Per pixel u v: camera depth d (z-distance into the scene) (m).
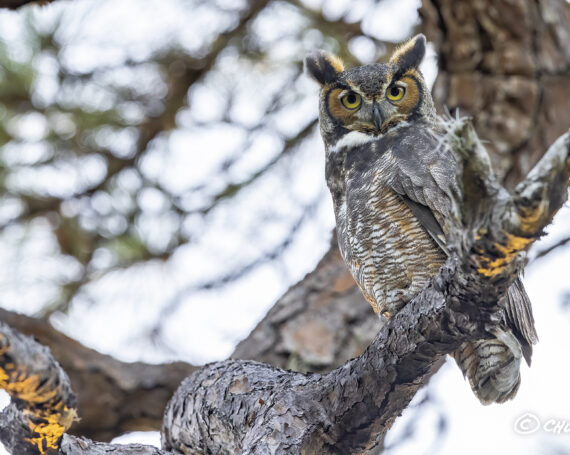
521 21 11.18
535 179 4.91
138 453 6.75
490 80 11.32
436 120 10.05
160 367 10.64
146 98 11.76
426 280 8.34
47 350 4.99
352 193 8.70
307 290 10.88
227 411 8.10
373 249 8.49
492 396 8.07
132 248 11.55
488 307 5.96
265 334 10.59
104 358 10.46
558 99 11.29
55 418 5.26
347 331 10.45
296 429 7.05
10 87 11.16
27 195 11.42
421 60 10.16
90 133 11.59
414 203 8.30
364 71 10.12
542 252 10.48
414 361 6.54
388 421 7.09
